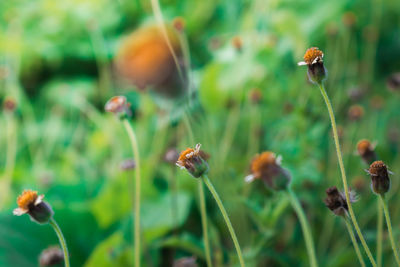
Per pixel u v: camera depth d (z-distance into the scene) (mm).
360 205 641
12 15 1402
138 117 970
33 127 1110
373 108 806
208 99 940
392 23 1293
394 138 855
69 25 1410
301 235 628
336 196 443
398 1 1254
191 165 439
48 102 1299
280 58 958
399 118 918
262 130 806
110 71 1308
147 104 921
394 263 556
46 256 539
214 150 631
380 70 1207
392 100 929
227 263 613
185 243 592
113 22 1432
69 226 678
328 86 820
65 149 1089
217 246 580
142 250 608
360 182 638
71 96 1259
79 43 1391
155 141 851
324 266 597
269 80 931
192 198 723
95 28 1287
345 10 1184
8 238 625
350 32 918
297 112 689
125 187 710
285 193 469
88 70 1433
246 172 683
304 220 463
